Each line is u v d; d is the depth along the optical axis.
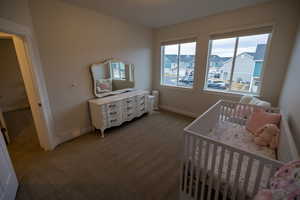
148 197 1.49
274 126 1.66
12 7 1.61
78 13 2.46
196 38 3.29
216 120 2.33
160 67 4.23
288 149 1.08
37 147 2.38
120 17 3.08
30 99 2.12
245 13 2.55
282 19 2.24
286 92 2.03
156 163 2.01
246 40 2.71
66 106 2.53
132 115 3.35
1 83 4.18
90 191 1.56
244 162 1.37
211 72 3.30
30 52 1.90
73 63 2.52
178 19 3.20
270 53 2.43
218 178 1.15
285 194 0.60
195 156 1.39
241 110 2.35
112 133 2.89
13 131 2.96
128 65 3.56
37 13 1.99
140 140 2.62
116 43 3.19
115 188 1.60
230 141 1.79
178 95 4.02
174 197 1.49
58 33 2.26
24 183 1.66
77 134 2.76
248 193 1.06
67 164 1.98
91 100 2.82
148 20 3.28
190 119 3.61
